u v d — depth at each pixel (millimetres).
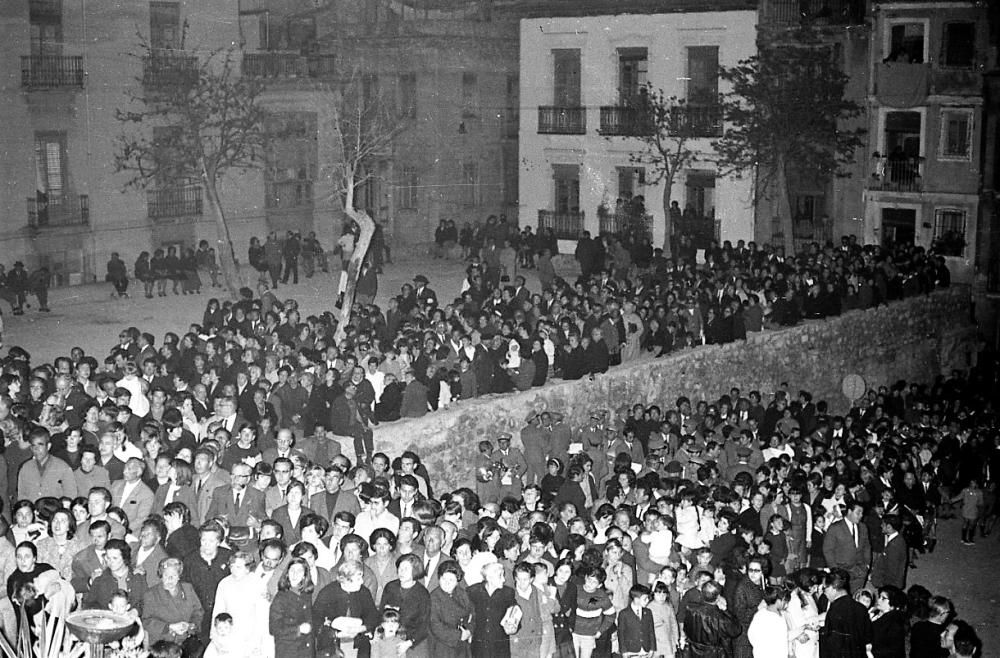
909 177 40219
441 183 44844
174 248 34281
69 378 17219
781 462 19016
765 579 13922
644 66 42750
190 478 13711
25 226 34594
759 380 29016
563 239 44250
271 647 11312
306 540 12406
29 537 12438
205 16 37906
